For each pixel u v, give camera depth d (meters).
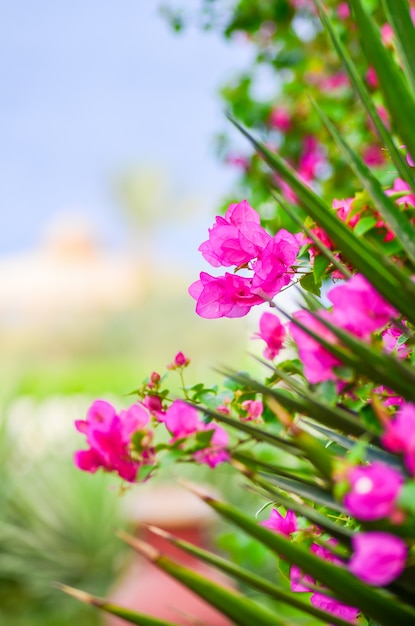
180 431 1.00
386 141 1.00
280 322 1.01
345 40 2.03
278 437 0.94
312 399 0.89
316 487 0.95
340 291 0.89
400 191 1.02
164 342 27.53
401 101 0.98
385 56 0.98
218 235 1.01
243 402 1.06
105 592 3.44
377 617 0.87
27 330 29.11
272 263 1.01
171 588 1.98
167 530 2.12
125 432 0.99
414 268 0.98
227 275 1.01
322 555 1.06
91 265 30.86
